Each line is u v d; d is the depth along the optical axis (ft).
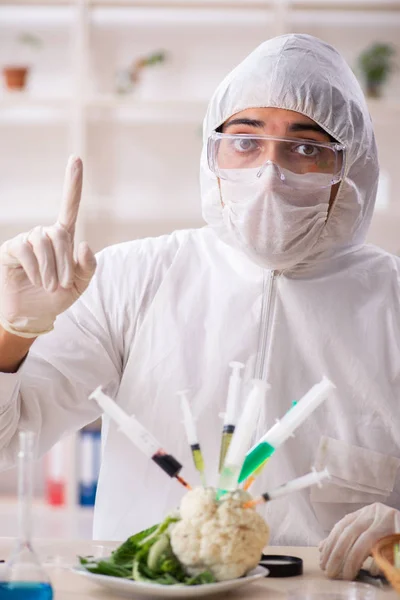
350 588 4.60
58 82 16.35
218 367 6.56
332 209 6.73
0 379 5.65
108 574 4.47
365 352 6.63
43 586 3.84
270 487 6.30
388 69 15.44
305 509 6.31
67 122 16.60
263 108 6.51
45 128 16.62
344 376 6.59
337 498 6.37
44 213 16.61
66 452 15.19
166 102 15.60
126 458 6.48
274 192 6.29
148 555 4.43
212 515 4.35
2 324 5.42
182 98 16.15
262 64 6.56
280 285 6.75
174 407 6.49
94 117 16.56
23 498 3.98
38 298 5.31
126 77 15.92
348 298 6.82
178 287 6.83
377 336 6.71
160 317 6.72
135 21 16.25
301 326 6.66
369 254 7.14
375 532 4.86
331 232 6.82
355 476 6.37
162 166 16.66
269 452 4.72
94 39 16.28
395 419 6.51
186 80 16.35
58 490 15.30
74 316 6.71
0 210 16.66
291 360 6.63
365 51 15.61
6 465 6.25
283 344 6.64
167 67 16.34
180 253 7.00
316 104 6.45
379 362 6.62
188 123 16.62
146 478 6.41
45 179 16.66
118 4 15.97
